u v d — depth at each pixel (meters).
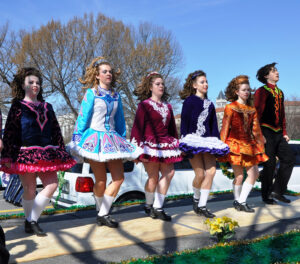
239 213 4.52
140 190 6.34
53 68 23.78
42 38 23.20
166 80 26.41
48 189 3.40
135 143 4.03
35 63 23.38
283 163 5.13
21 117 3.28
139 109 4.13
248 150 4.52
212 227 3.05
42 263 2.68
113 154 3.59
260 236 3.43
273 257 2.72
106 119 3.76
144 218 4.19
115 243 3.18
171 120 4.30
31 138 3.29
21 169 3.15
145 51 25.48
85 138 3.64
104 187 3.94
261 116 5.02
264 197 5.18
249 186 4.66
